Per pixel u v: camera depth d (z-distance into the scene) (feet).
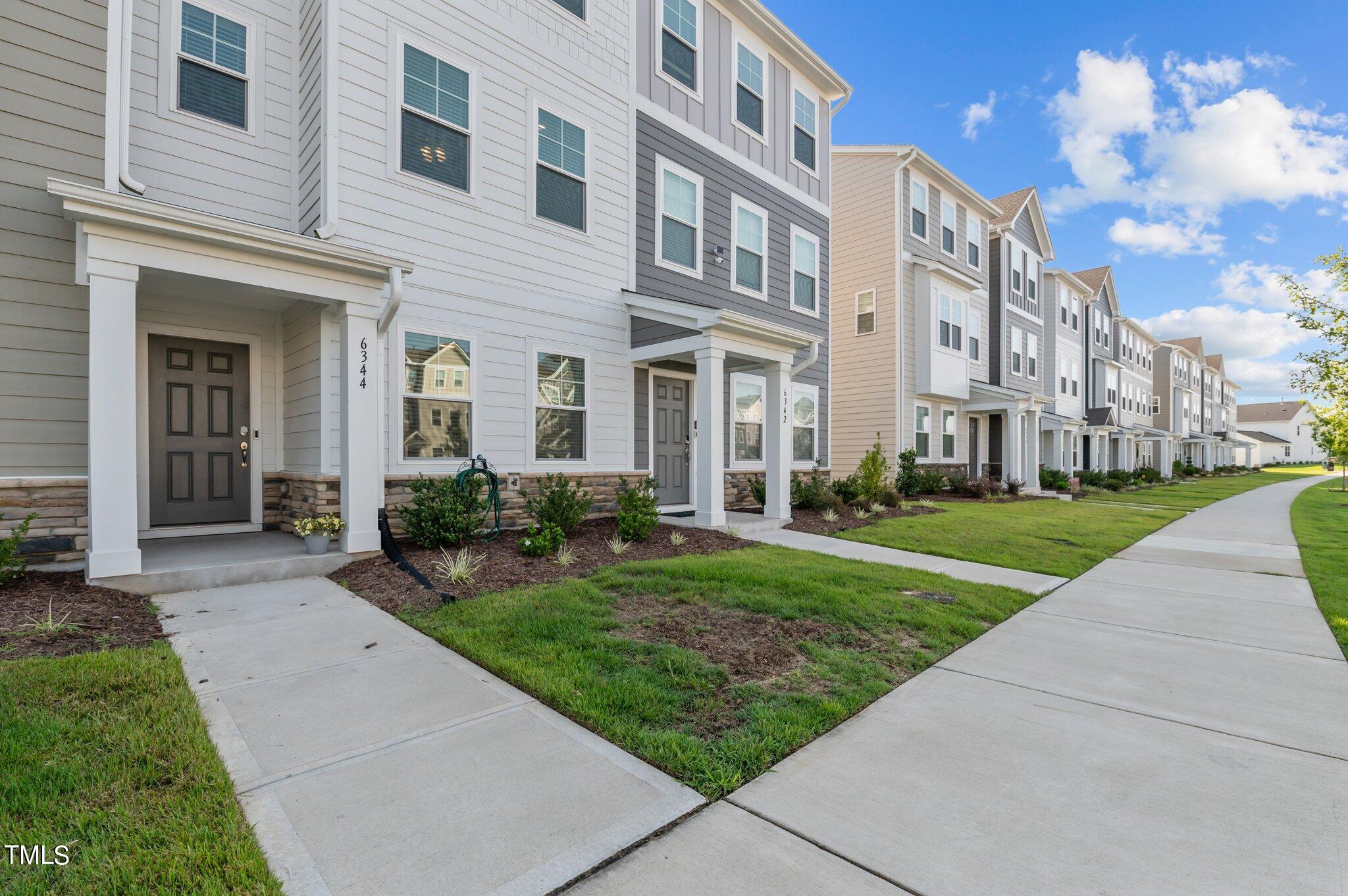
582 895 5.57
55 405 15.74
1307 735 9.06
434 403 22.00
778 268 37.58
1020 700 10.24
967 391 55.67
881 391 51.08
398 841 6.24
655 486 24.53
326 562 17.33
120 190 17.15
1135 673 11.52
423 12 21.85
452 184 22.61
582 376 26.76
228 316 21.35
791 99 38.47
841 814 6.96
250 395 21.85
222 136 20.38
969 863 6.12
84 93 16.14
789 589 16.31
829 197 41.70
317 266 17.38
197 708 8.88
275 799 6.92
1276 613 15.85
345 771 7.55
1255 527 34.68
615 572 17.69
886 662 11.80
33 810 6.36
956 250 57.16
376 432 18.53
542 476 23.59
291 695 9.69
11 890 5.23
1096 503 49.75
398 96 21.18
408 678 10.44
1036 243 72.02
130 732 8.00
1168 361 127.24
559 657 11.26
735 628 13.24
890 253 50.55
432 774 7.55
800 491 34.12
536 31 25.20
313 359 19.86
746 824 6.74
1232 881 5.91
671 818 6.79
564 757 8.03
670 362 30.94
